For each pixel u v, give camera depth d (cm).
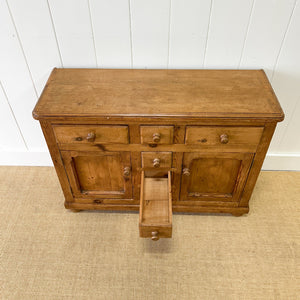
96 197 157
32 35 136
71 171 143
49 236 158
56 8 127
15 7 127
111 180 149
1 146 186
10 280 141
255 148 128
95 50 141
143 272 144
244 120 116
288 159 184
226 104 120
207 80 135
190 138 124
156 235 122
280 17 127
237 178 143
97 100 123
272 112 116
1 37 137
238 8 125
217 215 167
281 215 167
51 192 179
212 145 127
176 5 125
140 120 117
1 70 149
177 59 143
